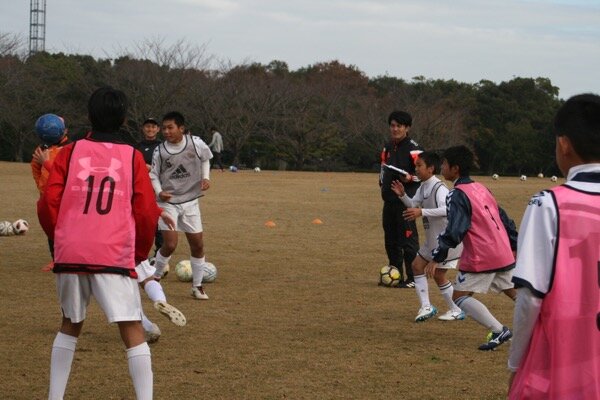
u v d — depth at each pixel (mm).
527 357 3773
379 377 7109
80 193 5781
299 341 8484
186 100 55750
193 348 8094
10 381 6812
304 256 15430
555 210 3723
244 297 11148
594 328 3641
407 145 12102
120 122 6062
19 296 10727
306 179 40094
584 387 3623
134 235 5859
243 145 58625
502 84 66000
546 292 3684
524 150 61750
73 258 5676
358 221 21609
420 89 67938
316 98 61188
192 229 10766
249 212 23188
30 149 53906
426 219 9523
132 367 5801
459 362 7684
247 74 60906
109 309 5688
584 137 3762
